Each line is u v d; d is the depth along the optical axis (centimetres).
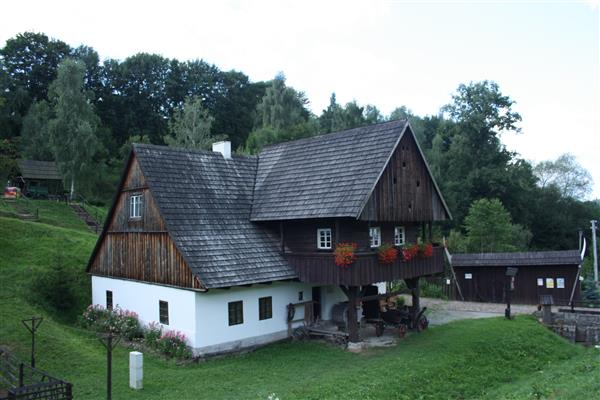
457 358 1939
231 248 2147
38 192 4972
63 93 5022
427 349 2028
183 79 7569
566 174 7638
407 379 1666
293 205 2278
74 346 1867
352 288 2094
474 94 6294
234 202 2419
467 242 4816
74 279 2692
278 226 2425
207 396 1461
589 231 6569
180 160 2402
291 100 6375
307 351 2019
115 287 2436
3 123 5909
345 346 2073
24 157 5503
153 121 7112
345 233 2203
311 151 2562
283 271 2195
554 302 3309
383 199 2186
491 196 6066
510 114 6247
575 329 2658
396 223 2514
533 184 6775
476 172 6050
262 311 2153
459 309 3084
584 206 6888
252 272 2083
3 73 6203
